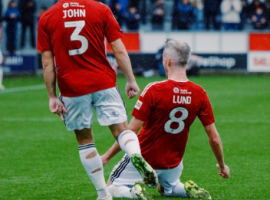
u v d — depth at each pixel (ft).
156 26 196.44
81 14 42.75
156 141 45.83
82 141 44.45
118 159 70.03
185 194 47.83
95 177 44.55
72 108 43.50
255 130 89.20
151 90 44.78
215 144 45.83
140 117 44.86
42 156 70.59
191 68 177.06
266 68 182.09
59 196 50.60
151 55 178.91
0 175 60.03
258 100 125.18
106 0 186.70
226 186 54.44
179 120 45.27
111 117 43.01
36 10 196.13
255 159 68.13
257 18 189.78
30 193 51.83
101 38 43.21
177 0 189.26
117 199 46.60
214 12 188.85
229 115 104.73
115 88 43.60
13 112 111.34
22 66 183.62
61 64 43.01
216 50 182.39
